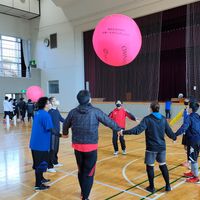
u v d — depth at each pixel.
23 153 5.58
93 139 2.69
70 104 16.47
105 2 14.00
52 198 3.10
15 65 18.11
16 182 3.70
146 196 3.09
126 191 3.27
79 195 3.18
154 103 3.12
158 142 3.06
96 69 15.38
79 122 2.69
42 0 17.39
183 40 12.80
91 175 2.76
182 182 3.56
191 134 3.43
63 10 16.22
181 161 4.67
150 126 3.05
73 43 15.93
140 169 4.23
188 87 11.88
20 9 16.44
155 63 13.08
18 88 17.28
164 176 3.20
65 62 16.56
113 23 3.90
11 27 17.36
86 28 15.14
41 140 3.20
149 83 13.37
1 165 4.61
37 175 3.33
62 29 16.52
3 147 6.25
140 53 13.62
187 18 11.51
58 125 4.17
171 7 11.73
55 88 17.41
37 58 18.42
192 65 11.70
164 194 3.14
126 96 14.21
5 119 13.12
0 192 3.32
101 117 2.73
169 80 15.20
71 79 16.31
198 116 3.47
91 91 15.59
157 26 12.74
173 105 11.33
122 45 3.87
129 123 10.94
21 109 12.60
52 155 4.11
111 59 4.06
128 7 13.20
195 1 10.98
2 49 17.27
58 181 3.68
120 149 5.84
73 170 4.22
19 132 8.84
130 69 14.15
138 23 13.36
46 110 3.30
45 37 17.62
